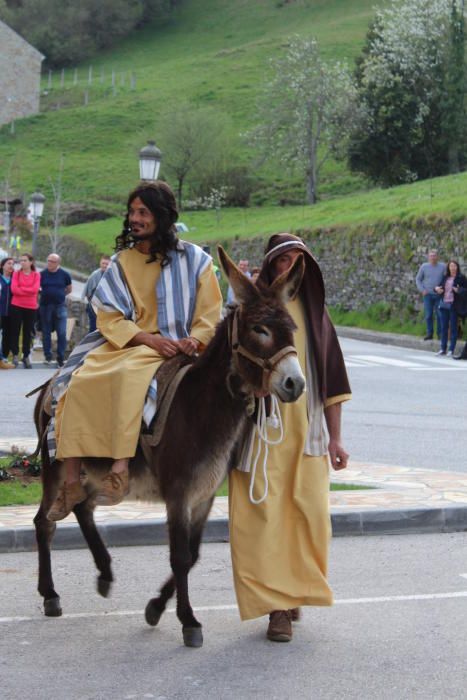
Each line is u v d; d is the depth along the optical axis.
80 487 6.20
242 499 5.98
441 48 65.00
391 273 33.47
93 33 133.25
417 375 21.45
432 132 64.81
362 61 70.62
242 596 5.88
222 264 5.60
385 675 5.39
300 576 5.98
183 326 6.21
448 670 5.46
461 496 9.55
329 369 6.23
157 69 111.81
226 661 5.62
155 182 6.32
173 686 5.24
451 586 7.16
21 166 83.25
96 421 5.96
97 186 77.62
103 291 6.23
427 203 37.56
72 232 62.38
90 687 5.23
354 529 8.80
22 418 14.63
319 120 67.12
